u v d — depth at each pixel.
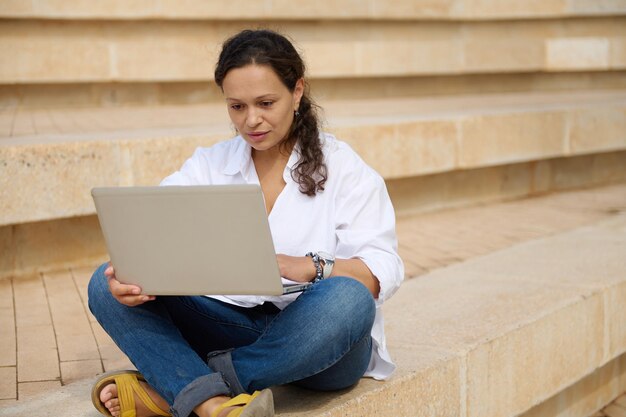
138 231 1.88
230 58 2.00
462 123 5.51
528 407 3.04
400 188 5.41
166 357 2.02
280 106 2.03
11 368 2.73
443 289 3.51
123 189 1.85
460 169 5.74
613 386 3.85
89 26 6.80
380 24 8.05
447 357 2.62
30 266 3.98
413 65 7.82
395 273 2.12
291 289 2.00
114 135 4.38
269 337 2.04
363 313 2.02
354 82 7.75
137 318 2.04
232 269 1.86
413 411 2.46
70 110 6.41
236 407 1.90
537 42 8.43
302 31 7.72
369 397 2.28
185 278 1.90
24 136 4.40
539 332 3.06
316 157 2.12
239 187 1.77
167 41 7.09
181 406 1.95
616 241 4.38
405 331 2.93
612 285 3.48
